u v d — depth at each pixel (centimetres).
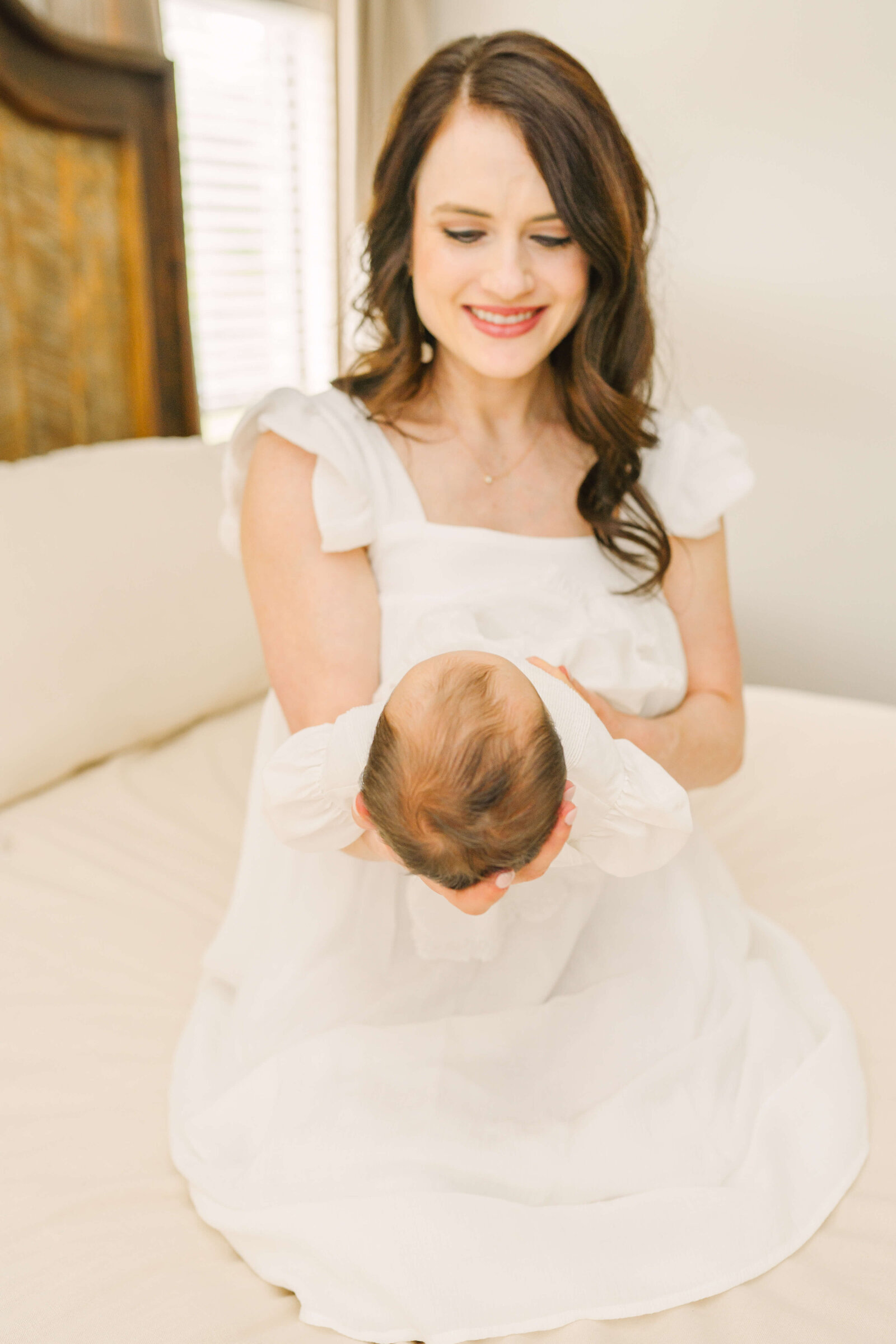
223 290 316
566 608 112
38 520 183
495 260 104
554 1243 90
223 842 171
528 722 82
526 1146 99
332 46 308
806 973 128
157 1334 87
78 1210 102
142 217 244
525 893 107
